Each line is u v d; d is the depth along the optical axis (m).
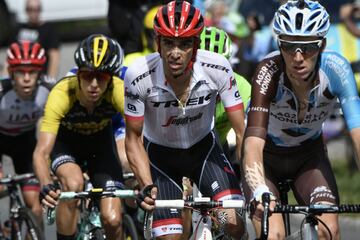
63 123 14.17
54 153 14.26
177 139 12.67
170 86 12.06
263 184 10.70
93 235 13.14
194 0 22.06
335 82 11.46
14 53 15.82
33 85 15.99
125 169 15.05
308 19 10.81
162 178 12.77
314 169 12.26
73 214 13.87
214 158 12.79
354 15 25.66
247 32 25.80
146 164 12.23
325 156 12.48
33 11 25.53
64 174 13.86
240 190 12.59
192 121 12.53
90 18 36.28
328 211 10.29
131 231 14.42
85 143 14.39
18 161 17.14
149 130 12.80
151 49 19.42
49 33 25.67
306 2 11.04
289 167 12.49
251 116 11.33
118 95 13.83
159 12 11.62
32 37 25.58
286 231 12.59
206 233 11.45
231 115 12.46
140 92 12.15
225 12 26.67
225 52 13.78
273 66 11.42
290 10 10.97
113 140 14.59
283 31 10.90
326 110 11.89
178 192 12.73
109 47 13.45
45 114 13.88
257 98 11.34
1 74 27.95
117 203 13.53
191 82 12.12
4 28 33.66
